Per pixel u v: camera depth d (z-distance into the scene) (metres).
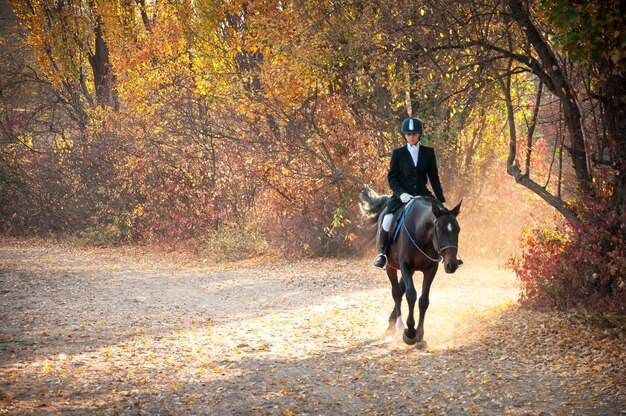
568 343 8.15
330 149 18.64
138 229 25.95
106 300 13.34
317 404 6.39
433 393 6.66
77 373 7.51
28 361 8.16
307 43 15.77
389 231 9.02
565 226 10.86
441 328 9.66
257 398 6.58
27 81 31.84
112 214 27.05
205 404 6.38
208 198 22.88
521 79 14.76
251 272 17.39
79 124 29.70
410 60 13.81
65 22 29.78
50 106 31.72
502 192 17.06
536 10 10.30
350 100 17.77
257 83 21.11
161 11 23.42
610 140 9.59
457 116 15.94
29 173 29.83
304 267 17.61
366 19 14.13
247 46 18.39
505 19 10.89
